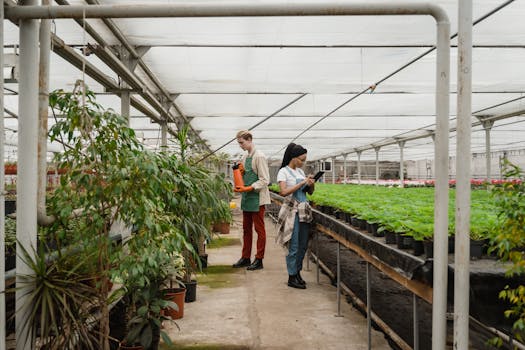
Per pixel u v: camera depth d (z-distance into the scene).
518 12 4.02
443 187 2.18
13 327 2.81
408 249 2.78
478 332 2.86
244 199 5.86
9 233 3.23
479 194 7.62
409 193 7.62
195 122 10.03
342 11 2.21
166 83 6.40
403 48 4.99
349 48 4.98
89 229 2.45
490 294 2.06
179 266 3.50
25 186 2.31
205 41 4.61
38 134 2.40
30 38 2.29
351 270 4.87
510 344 2.48
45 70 2.44
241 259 6.06
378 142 15.80
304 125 10.90
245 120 9.81
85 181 2.31
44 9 2.21
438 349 2.11
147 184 2.36
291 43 4.73
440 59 2.21
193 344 3.30
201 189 3.68
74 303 2.21
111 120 2.33
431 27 4.30
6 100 7.13
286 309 4.16
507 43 4.89
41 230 2.59
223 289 4.89
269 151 19.61
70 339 2.18
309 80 6.38
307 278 5.48
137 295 2.69
